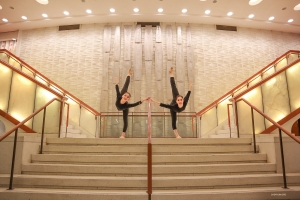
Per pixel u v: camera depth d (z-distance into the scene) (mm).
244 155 3910
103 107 9977
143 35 10930
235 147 4188
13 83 5391
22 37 11273
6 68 5379
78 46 10883
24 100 5406
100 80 10422
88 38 10969
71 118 6949
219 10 10086
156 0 9414
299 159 3764
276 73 5605
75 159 3797
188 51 10750
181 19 10859
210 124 7695
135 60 10484
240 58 11008
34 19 10602
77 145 4320
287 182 3402
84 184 3195
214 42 11078
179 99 4734
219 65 10812
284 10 9969
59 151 4105
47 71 10680
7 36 11453
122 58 10602
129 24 11094
